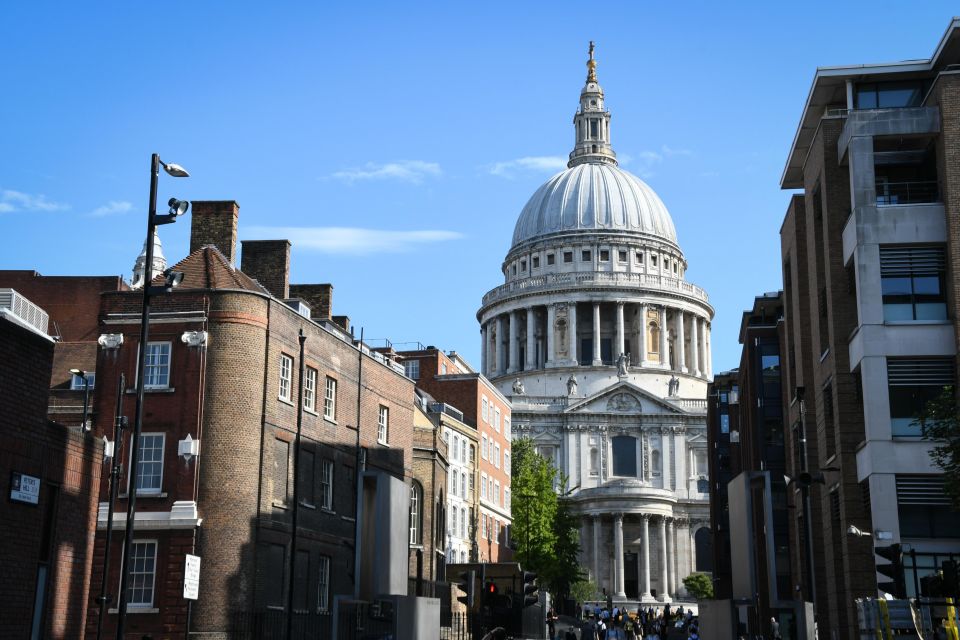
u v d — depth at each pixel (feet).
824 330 186.09
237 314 179.32
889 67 175.94
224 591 170.19
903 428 160.45
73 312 253.24
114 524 172.45
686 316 636.48
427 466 247.09
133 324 180.86
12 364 96.63
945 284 163.43
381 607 112.16
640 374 594.65
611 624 329.72
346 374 208.85
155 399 177.37
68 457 107.55
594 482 542.16
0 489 94.68
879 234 165.27
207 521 172.04
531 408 550.36
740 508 99.14
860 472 166.71
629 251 638.53
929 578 121.49
